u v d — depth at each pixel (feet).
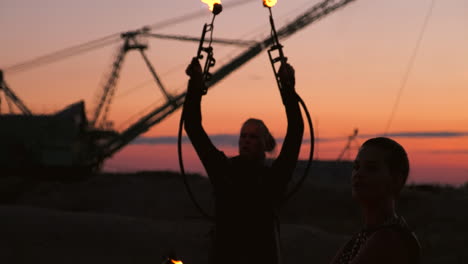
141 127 216.13
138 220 58.18
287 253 53.01
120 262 44.01
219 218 12.05
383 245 5.75
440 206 104.68
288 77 12.42
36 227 51.34
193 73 12.13
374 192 6.07
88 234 51.37
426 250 70.90
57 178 196.54
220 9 12.14
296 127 12.26
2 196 148.25
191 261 46.68
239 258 11.76
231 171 12.09
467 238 74.54
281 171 12.06
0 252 43.83
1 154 196.85
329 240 58.13
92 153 209.67
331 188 140.05
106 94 216.13
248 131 12.28
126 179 151.84
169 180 149.38
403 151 6.20
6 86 202.08
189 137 12.16
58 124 202.49
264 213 11.88
